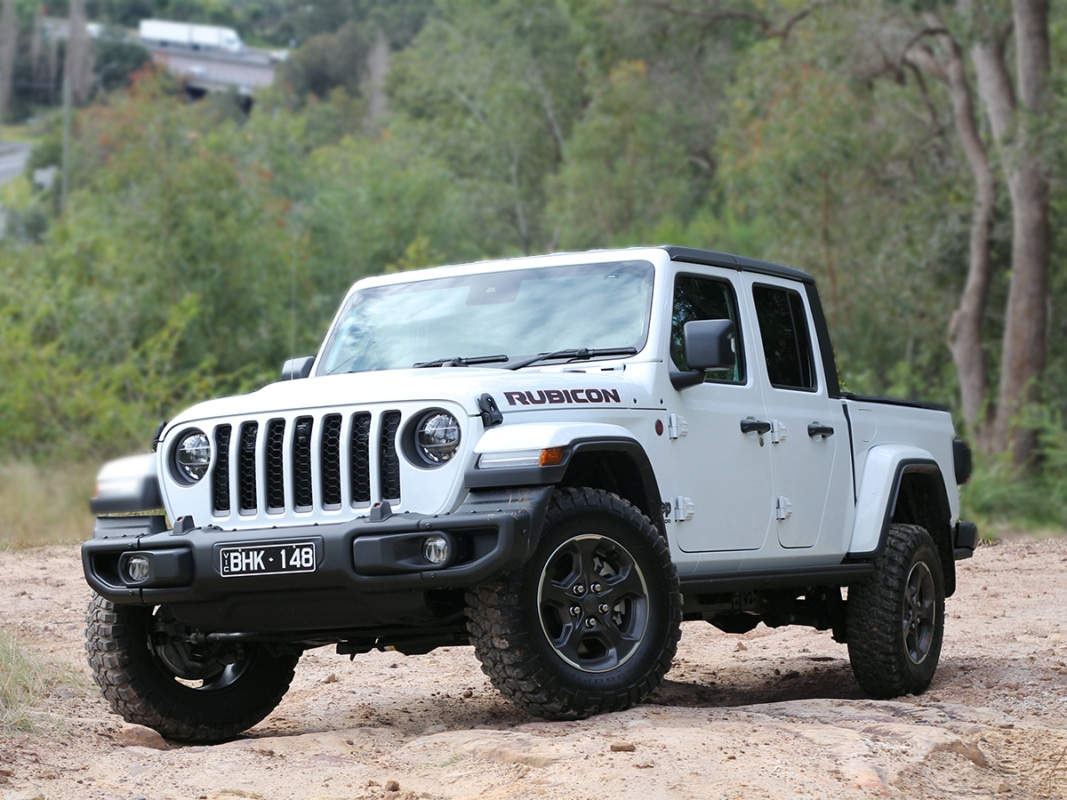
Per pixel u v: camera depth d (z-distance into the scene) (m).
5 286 32.97
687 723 6.86
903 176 37.44
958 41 33.34
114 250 34.59
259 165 37.69
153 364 30.31
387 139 69.19
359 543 6.50
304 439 6.95
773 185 36.12
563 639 6.82
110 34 193.50
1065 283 35.41
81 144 82.75
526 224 63.38
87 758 6.78
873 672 8.91
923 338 38.62
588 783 5.73
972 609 12.67
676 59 56.31
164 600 7.02
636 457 7.16
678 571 7.68
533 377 7.06
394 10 159.75
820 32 35.16
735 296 8.46
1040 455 31.08
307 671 10.10
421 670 10.00
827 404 8.99
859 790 5.91
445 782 6.06
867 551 8.91
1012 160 30.73
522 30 65.75
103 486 7.43
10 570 15.13
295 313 36.09
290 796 5.96
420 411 6.73
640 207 53.03
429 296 8.53
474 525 6.42
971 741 6.98
